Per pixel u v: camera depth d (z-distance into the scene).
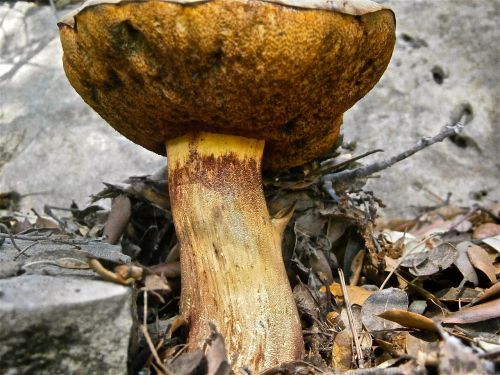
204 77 0.20
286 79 0.20
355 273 0.31
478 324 0.24
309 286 0.28
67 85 0.51
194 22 0.19
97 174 0.45
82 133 0.47
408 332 0.23
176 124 0.23
